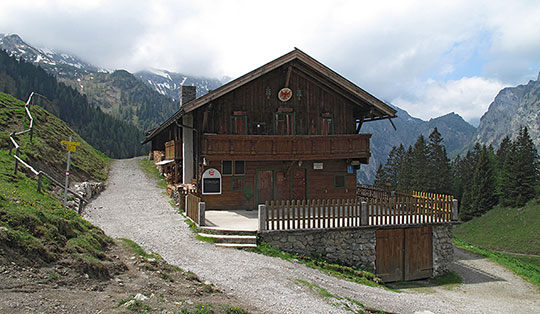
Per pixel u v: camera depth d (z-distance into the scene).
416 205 15.79
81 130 126.44
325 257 14.05
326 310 8.16
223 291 8.33
